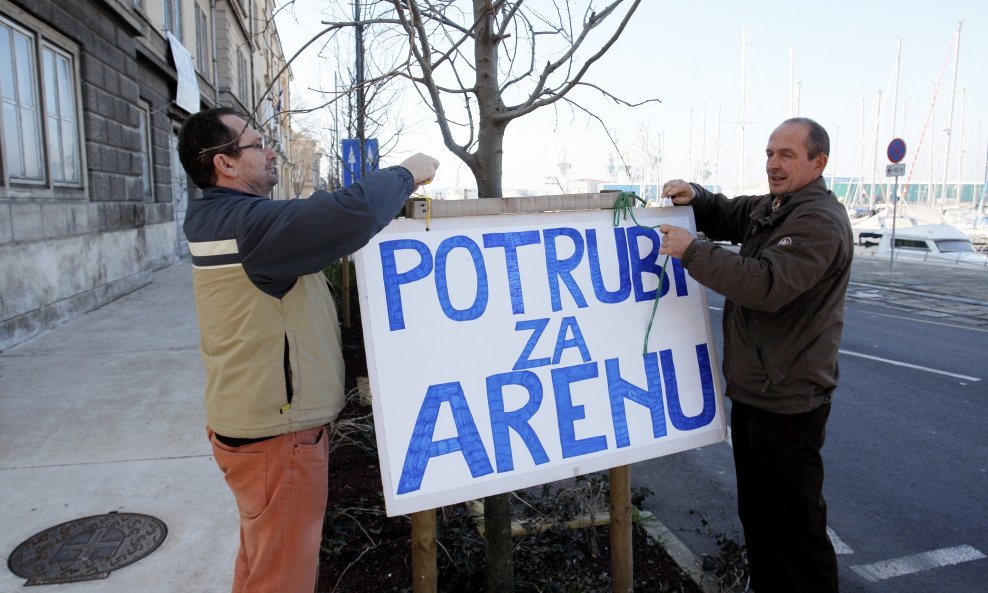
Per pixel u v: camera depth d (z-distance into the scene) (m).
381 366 2.20
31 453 4.29
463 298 2.34
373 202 1.94
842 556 3.75
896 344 9.10
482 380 2.33
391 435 2.19
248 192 2.20
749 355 2.65
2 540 3.28
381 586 3.01
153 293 10.38
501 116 2.68
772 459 2.67
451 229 2.34
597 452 2.50
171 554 3.17
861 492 4.52
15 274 6.90
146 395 5.41
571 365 2.49
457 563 3.01
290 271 1.95
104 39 9.45
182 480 3.94
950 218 45.59
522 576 3.05
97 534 3.34
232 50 20.86
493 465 2.32
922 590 3.44
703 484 4.73
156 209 13.29
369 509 3.54
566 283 2.52
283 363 2.03
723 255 2.45
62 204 7.98
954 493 4.50
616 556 2.67
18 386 5.58
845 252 2.51
